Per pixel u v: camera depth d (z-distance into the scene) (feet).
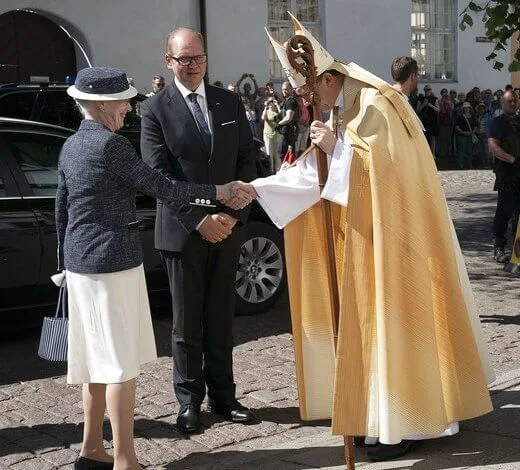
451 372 14.12
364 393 13.52
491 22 29.30
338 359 13.50
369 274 13.58
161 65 55.06
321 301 14.75
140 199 22.47
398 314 13.44
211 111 15.66
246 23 58.65
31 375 19.47
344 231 14.34
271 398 17.60
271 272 24.35
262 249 24.00
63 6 51.37
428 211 13.96
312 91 13.43
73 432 16.12
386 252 13.38
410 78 21.62
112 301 13.00
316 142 13.48
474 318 14.99
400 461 14.03
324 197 13.48
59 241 13.80
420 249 13.64
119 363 13.01
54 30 52.75
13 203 20.89
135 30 53.98
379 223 13.38
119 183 13.08
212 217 15.08
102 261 12.93
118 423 13.15
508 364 19.31
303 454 14.70
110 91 13.14
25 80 52.13
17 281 20.77
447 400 14.10
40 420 16.75
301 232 14.65
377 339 13.51
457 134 66.03
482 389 14.16
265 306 24.21
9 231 20.59
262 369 19.48
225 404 16.43
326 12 63.10
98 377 13.17
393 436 13.33
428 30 69.87
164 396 17.85
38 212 21.12
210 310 16.17
